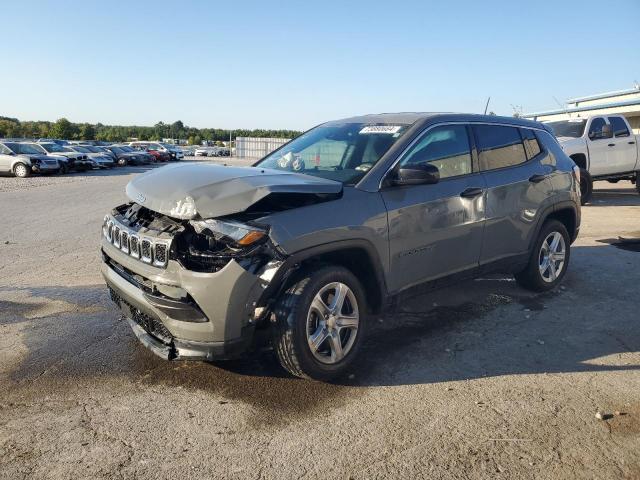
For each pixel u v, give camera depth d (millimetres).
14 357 3918
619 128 13422
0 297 5387
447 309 5008
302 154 4500
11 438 2887
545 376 3668
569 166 5617
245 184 3289
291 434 2959
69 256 7410
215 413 3170
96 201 14320
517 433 2971
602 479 2582
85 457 2727
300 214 3352
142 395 3379
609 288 5645
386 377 3652
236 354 3262
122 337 4309
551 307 5059
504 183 4730
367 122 4621
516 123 5207
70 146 32250
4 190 17609
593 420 3105
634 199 13852
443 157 4328
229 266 3098
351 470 2650
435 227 4109
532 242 5121
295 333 3305
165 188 3457
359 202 3650
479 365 3838
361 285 3713
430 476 2605
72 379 3580
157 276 3219
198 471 2631
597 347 4152
